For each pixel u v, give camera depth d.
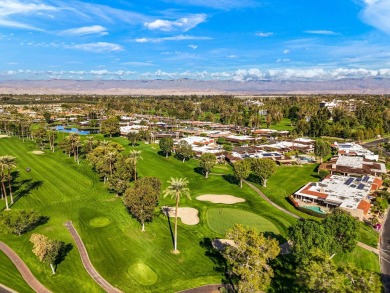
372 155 188.88
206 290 65.69
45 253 68.62
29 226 92.25
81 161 170.12
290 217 104.06
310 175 154.75
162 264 74.75
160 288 66.06
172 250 81.06
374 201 117.44
